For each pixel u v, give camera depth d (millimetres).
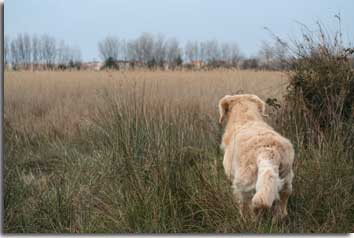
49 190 6047
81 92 12086
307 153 6105
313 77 6879
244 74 11109
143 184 5445
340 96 6465
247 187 4727
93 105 10305
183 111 8398
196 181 5566
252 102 5992
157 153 5797
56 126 9383
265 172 4277
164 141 6016
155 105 8266
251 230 4656
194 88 10352
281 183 4391
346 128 6348
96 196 5930
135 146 6324
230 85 9875
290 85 7277
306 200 5254
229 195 5207
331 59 6961
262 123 5543
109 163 6586
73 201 5742
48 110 10602
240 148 4926
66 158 7594
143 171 5676
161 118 6898
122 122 6965
